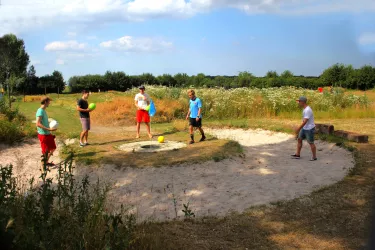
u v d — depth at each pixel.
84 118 11.77
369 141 11.98
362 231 5.20
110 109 19.94
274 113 20.38
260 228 5.53
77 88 60.81
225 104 20.69
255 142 13.23
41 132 9.32
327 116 19.28
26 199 4.46
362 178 8.06
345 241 4.94
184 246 4.83
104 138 13.63
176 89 24.53
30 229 3.65
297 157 10.59
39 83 57.81
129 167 9.12
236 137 14.17
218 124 16.89
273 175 8.73
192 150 10.77
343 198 6.74
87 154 10.44
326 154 10.91
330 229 5.39
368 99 22.95
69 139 13.44
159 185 8.01
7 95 20.73
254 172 9.01
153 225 5.62
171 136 13.79
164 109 20.55
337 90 23.02
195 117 11.88
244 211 6.29
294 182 8.10
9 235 3.20
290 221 5.77
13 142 12.62
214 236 5.23
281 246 4.87
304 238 5.11
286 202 6.67
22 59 55.94
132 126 18.22
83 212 4.43
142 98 13.29
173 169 9.02
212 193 7.46
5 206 3.98
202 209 6.52
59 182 4.94
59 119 20.00
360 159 9.66
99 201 4.98
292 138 13.48
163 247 4.71
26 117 19.50
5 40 55.88
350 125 15.88
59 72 60.44
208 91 22.62
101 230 4.06
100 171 9.00
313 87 49.16
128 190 7.71
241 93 22.50
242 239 5.13
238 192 7.47
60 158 10.41
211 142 11.99
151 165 9.21
